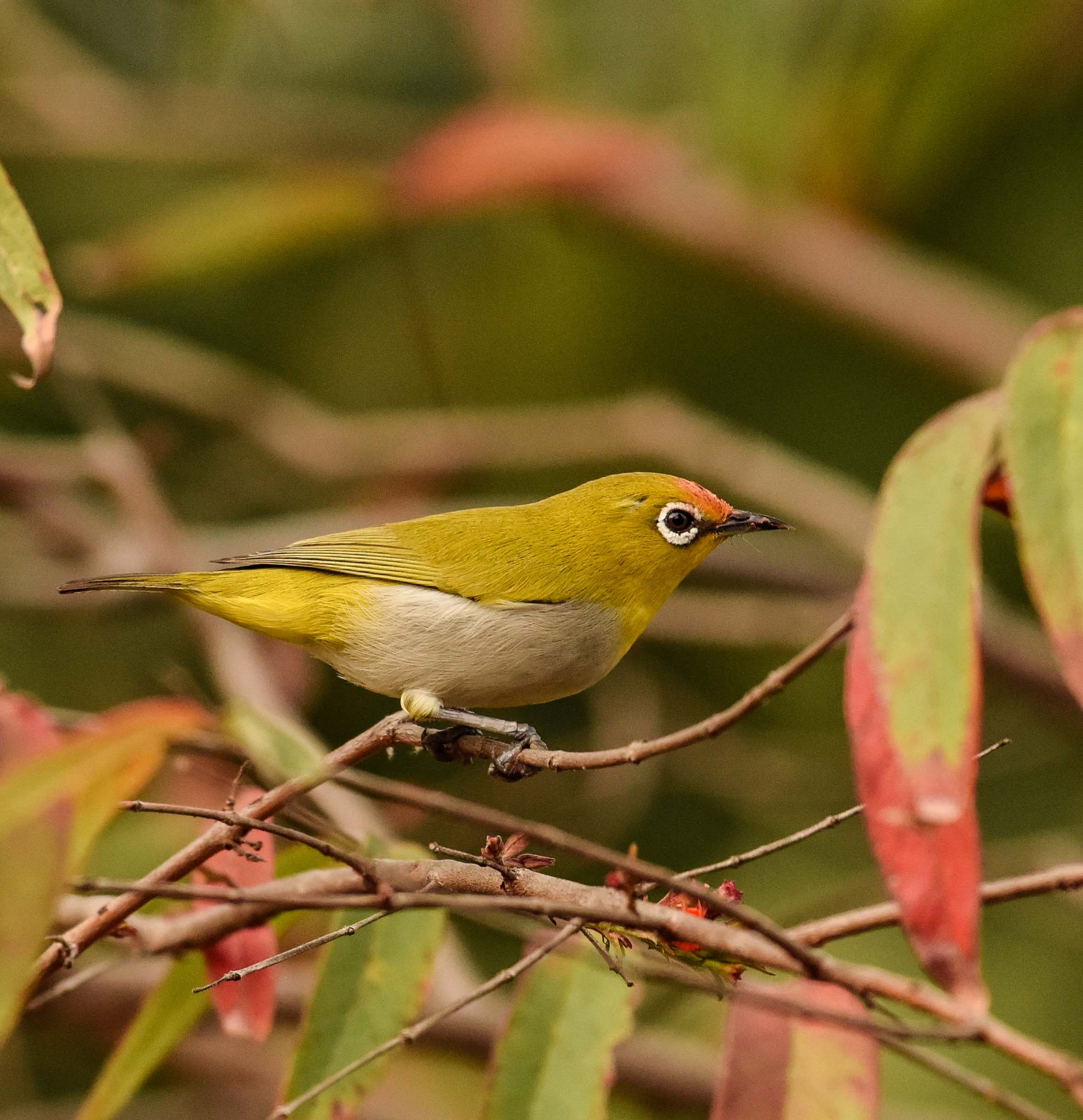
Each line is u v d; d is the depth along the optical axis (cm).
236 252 1178
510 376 1491
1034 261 1415
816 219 1408
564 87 1457
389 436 1441
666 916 482
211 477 1593
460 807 404
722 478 1395
